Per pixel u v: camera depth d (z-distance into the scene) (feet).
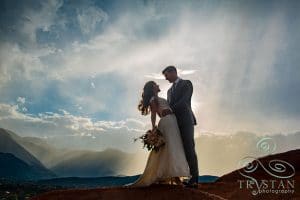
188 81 29.45
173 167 26.81
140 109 29.01
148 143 27.20
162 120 27.94
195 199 25.17
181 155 27.32
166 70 30.22
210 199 25.36
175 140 27.50
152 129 27.61
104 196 25.58
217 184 36.47
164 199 25.05
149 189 26.50
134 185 27.68
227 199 29.68
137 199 25.13
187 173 26.96
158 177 26.94
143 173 27.50
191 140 28.25
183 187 26.63
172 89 29.96
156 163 27.48
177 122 28.48
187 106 28.89
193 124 28.91
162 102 28.37
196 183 28.30
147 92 28.55
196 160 28.30
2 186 266.57
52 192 26.63
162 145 27.20
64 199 25.46
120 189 26.66
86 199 25.29
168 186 26.91
